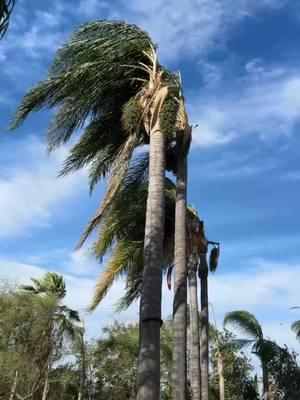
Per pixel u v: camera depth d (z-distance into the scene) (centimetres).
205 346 1611
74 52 1104
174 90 1109
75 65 1104
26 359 2514
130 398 3316
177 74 1125
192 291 1549
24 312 2609
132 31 1124
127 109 1052
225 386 3231
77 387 3206
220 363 2853
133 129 1048
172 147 1164
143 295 897
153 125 1028
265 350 2641
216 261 1686
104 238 1484
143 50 1112
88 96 1127
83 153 1244
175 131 1099
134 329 3419
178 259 1088
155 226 947
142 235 1536
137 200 1441
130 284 1684
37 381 2603
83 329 2888
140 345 862
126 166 1055
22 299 2636
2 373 2442
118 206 1445
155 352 850
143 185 1416
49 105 1112
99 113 1205
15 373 2475
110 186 1045
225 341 3216
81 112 1148
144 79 1112
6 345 2556
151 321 870
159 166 995
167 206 1567
